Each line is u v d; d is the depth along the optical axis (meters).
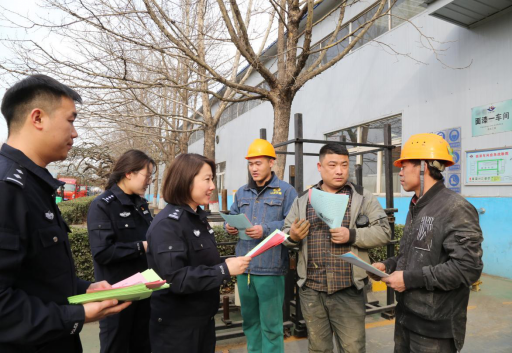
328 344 2.00
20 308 0.92
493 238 4.82
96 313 1.07
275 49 9.82
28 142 1.08
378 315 3.60
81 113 4.82
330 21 8.52
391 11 6.73
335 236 1.82
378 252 4.65
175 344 1.49
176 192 1.58
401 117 6.48
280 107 4.39
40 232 1.05
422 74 5.97
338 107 8.21
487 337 2.98
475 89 5.06
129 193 2.29
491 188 4.83
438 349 1.46
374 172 7.27
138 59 5.55
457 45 5.35
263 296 2.37
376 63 7.04
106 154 12.70
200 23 5.36
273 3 3.78
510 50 4.59
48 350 1.09
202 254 1.57
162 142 12.26
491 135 4.82
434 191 1.56
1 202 0.93
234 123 14.90
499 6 4.55
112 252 2.02
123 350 2.07
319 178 8.91
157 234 1.50
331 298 1.92
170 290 1.49
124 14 3.84
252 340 2.50
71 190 19.80
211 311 1.59
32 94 1.06
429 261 1.48
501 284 4.46
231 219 2.12
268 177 2.65
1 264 0.90
